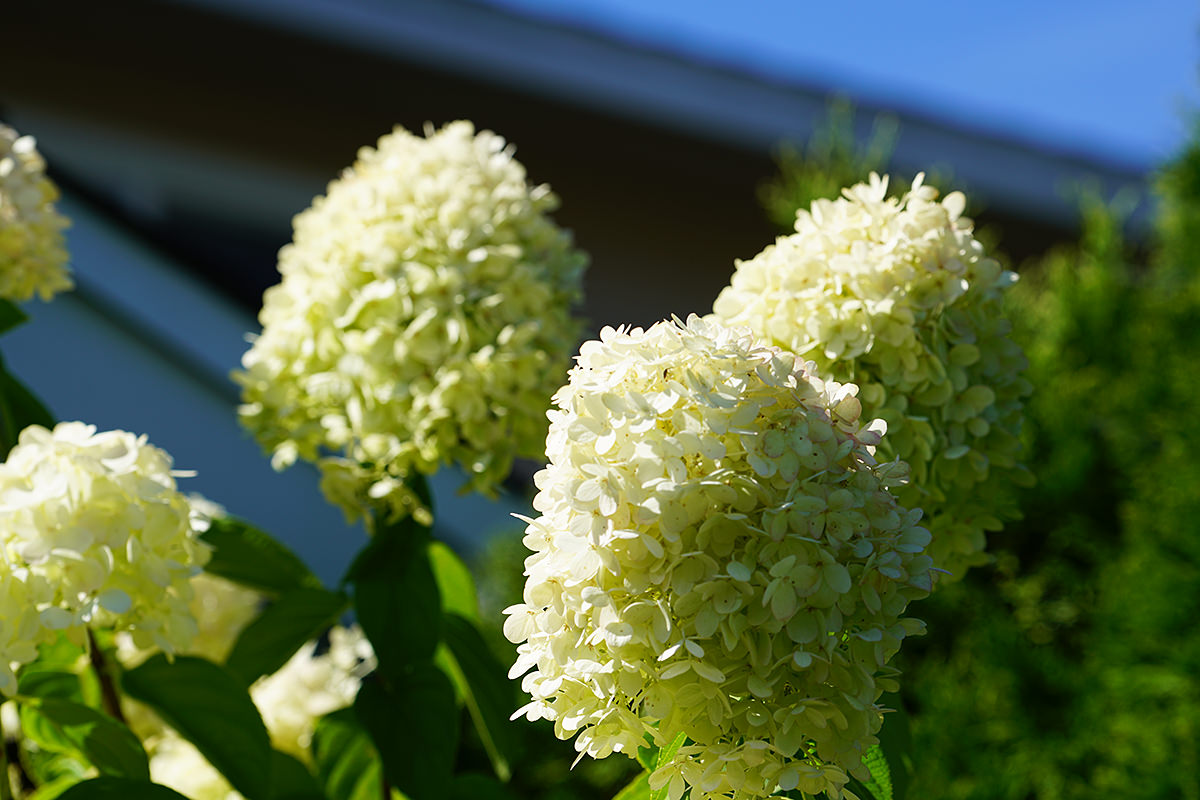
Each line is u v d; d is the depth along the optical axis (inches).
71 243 123.6
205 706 50.5
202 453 126.3
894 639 43.8
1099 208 117.6
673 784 43.9
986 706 93.7
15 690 46.2
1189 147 110.5
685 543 43.6
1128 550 96.0
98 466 47.5
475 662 55.4
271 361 55.3
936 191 50.5
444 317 53.6
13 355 121.3
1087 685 92.3
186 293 128.2
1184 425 93.3
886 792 46.6
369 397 53.4
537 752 108.9
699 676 43.4
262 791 50.2
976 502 50.7
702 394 43.8
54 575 46.8
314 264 54.9
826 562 43.4
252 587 54.7
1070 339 108.0
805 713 43.3
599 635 43.3
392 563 54.1
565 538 43.6
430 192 54.9
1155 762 85.0
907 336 48.8
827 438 44.1
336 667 63.2
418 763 52.2
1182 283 112.2
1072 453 101.0
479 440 53.7
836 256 49.3
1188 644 86.1
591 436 43.8
